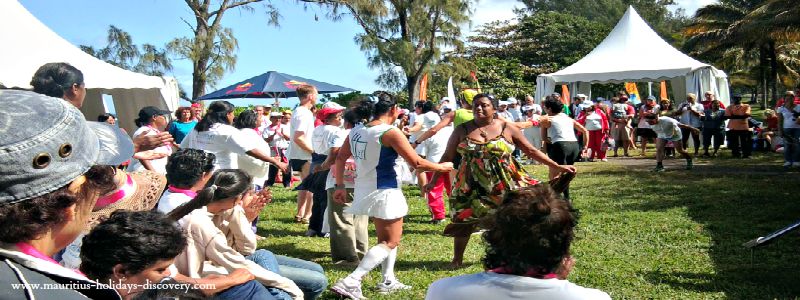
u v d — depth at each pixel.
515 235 2.15
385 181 4.80
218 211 3.61
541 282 2.11
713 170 12.88
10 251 1.29
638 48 20.34
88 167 1.33
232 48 21.27
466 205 5.44
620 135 17.09
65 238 1.46
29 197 1.23
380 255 4.77
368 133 4.78
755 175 11.71
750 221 7.44
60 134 1.25
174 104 12.59
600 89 40.72
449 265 5.82
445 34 26.28
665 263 5.68
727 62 45.16
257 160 6.47
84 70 8.79
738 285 4.96
